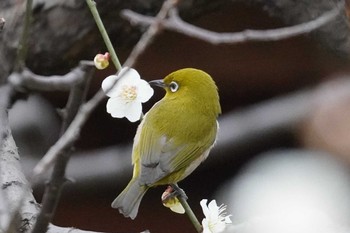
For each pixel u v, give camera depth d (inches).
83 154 487.8
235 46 468.8
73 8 402.0
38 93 421.4
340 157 411.2
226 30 470.3
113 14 403.5
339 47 392.2
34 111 451.5
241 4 462.0
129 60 209.6
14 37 398.0
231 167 480.1
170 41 469.4
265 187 354.6
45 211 182.1
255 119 453.7
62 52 410.9
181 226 521.7
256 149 461.7
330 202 363.9
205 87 322.7
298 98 444.1
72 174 460.1
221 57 471.5
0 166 261.4
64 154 177.8
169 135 307.6
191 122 312.7
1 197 248.4
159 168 298.0
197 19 418.0
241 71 474.6
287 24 395.2
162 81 327.0
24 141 448.8
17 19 400.8
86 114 183.5
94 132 509.7
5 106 258.8
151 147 304.0
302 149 428.5
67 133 180.7
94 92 476.4
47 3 402.3
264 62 470.9
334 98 426.6
